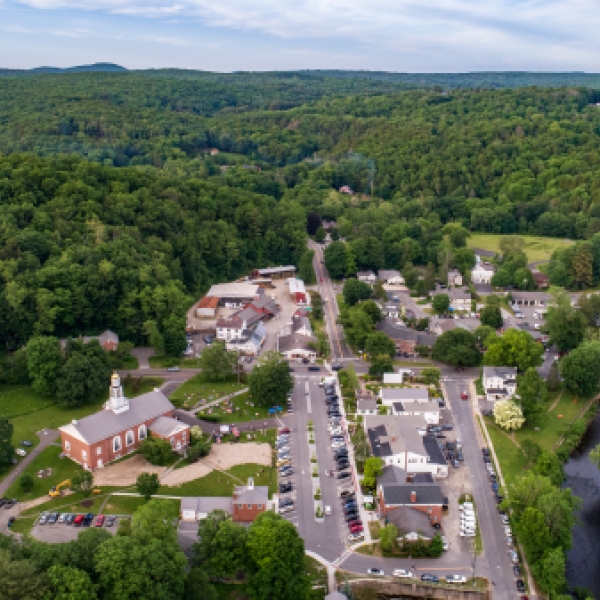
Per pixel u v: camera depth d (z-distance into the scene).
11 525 137.00
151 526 119.31
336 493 152.12
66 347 198.00
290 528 124.44
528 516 132.88
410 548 134.25
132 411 167.75
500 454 171.12
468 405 195.25
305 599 120.44
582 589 130.50
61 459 161.38
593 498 162.75
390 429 168.88
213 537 124.19
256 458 164.12
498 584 128.38
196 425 175.00
